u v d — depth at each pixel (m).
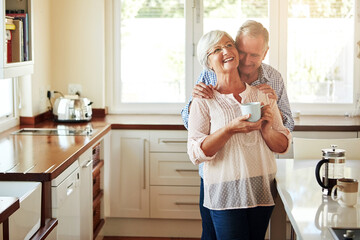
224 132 2.84
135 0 5.01
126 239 4.66
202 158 2.89
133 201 4.64
